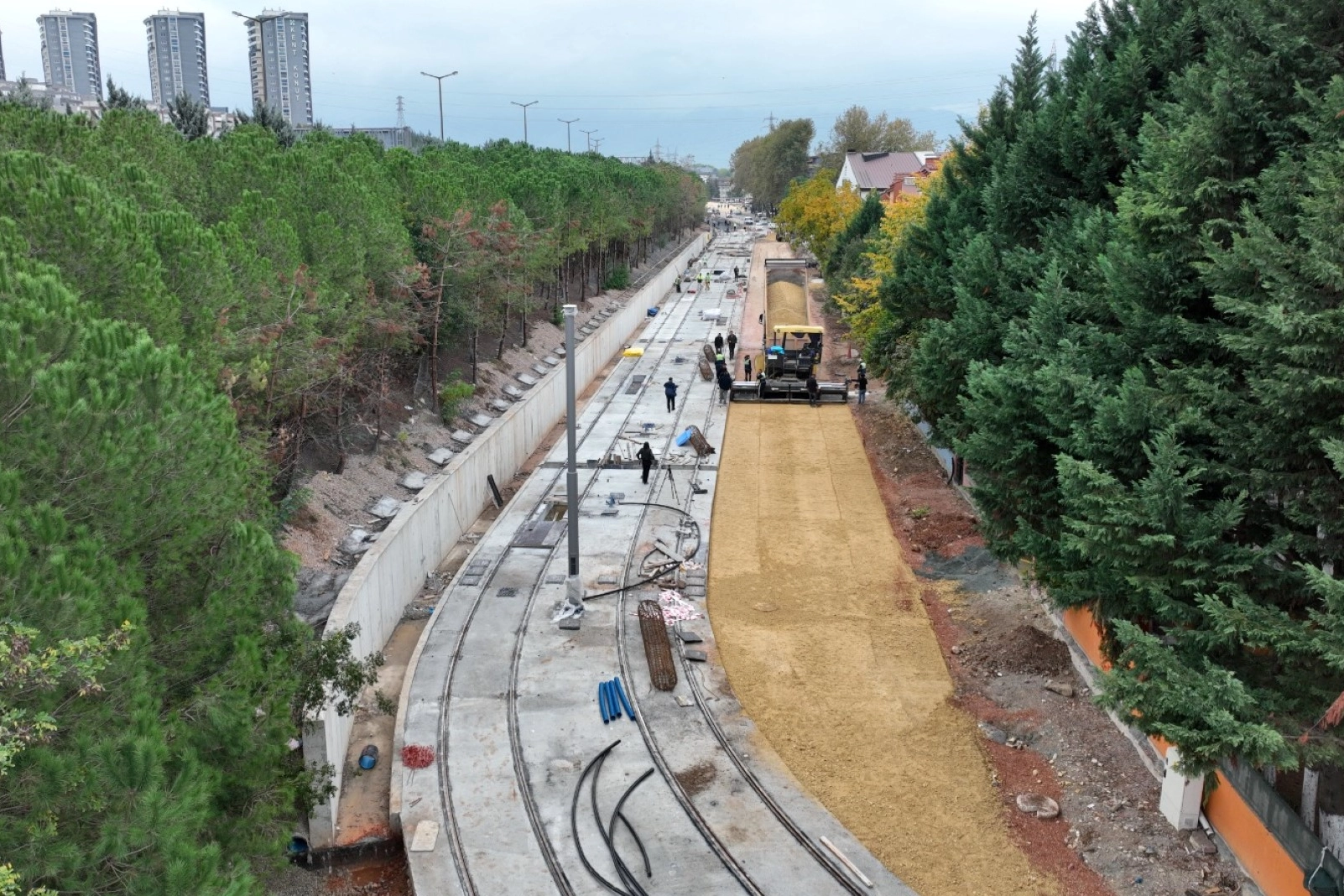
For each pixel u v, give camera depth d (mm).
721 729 19188
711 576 26391
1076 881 15234
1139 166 19922
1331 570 15562
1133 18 26672
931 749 18531
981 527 21234
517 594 25328
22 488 9664
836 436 39781
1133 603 15586
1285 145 16547
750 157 180750
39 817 8516
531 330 54312
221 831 11844
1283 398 13906
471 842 16156
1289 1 17172
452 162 47406
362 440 32125
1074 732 18984
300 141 39094
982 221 28688
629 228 72375
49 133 20500
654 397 46969
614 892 14977
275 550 13773
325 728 16281
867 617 23938
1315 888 12641
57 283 11477
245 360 20938
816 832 16156
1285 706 13492
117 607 9984
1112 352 17609
